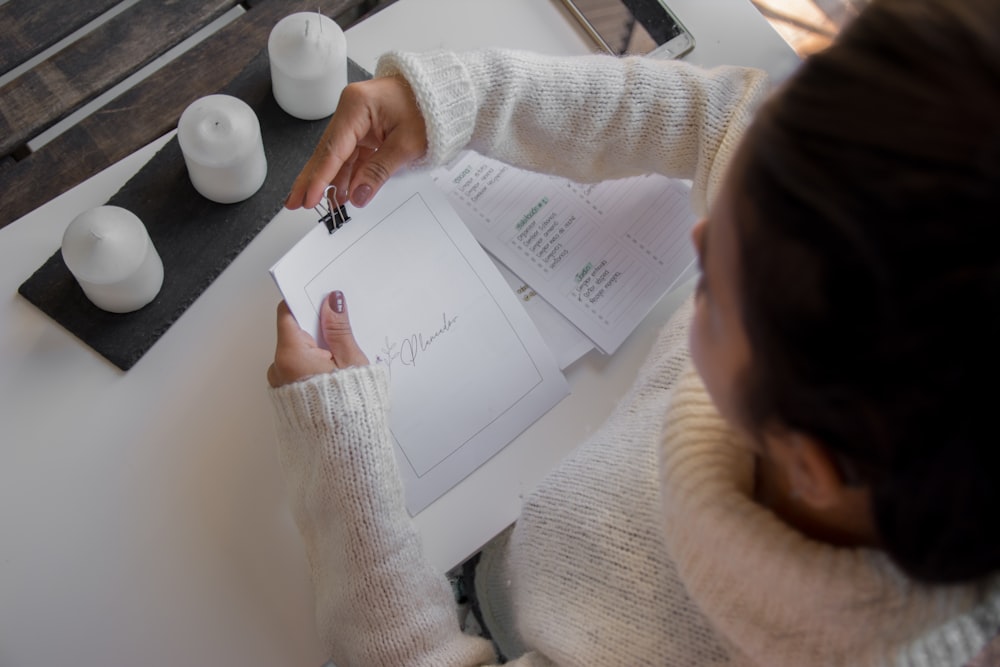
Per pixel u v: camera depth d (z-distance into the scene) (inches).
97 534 26.6
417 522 27.5
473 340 28.1
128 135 33.2
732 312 12.1
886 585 14.0
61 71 33.1
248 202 29.6
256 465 27.8
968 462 10.0
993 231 8.9
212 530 27.2
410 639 23.5
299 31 27.5
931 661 14.7
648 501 21.8
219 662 26.3
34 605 25.9
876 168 9.3
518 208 30.5
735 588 16.5
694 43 33.0
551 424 28.6
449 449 27.9
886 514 11.4
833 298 9.8
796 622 15.6
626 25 32.9
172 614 26.4
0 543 26.2
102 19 34.8
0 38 33.3
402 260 27.5
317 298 26.1
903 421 10.0
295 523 26.9
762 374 11.5
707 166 27.9
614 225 30.8
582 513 22.7
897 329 9.4
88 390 27.7
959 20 9.6
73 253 25.3
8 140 32.5
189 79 33.8
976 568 11.3
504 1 33.0
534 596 23.2
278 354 25.3
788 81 10.9
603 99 27.3
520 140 28.8
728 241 11.7
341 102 25.9
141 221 28.3
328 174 25.6
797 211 9.9
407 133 26.4
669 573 20.7
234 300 29.0
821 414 10.9
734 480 17.0
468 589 33.6
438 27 32.5
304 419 24.5
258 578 27.0
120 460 27.3
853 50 10.1
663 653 20.1
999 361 9.2
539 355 28.5
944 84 9.3
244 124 27.1
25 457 26.9
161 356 28.3
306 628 26.8
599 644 21.1
